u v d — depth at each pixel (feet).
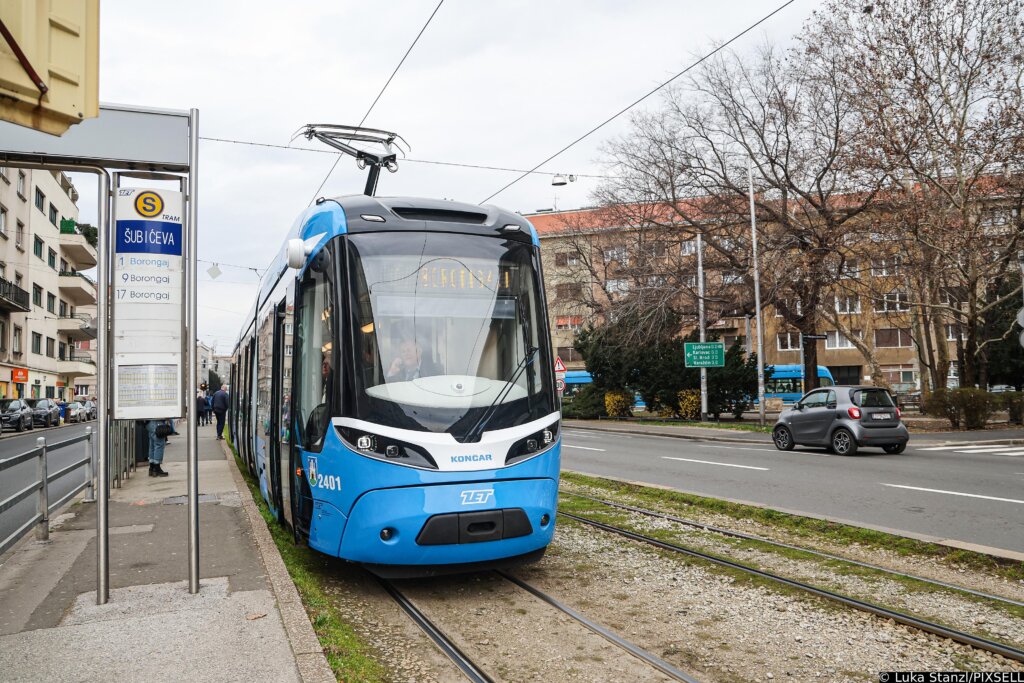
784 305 101.40
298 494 22.48
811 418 61.67
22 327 157.28
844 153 87.15
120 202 19.27
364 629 18.31
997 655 16.21
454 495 19.48
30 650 15.37
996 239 82.17
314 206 25.31
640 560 24.97
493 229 23.15
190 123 19.53
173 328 19.51
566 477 46.50
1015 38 76.95
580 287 140.26
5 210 142.00
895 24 81.15
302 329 22.94
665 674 15.38
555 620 18.86
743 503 33.73
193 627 16.69
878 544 26.61
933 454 59.77
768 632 17.87
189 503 19.51
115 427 42.01
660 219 110.32
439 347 20.98
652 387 124.57
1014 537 26.76
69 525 29.48
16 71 11.13
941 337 102.94
